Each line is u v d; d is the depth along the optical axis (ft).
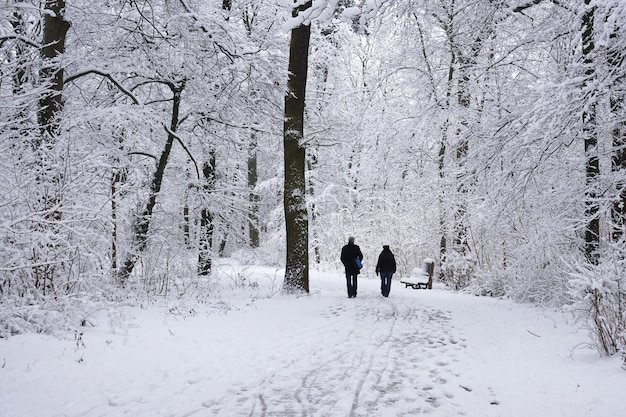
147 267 33.27
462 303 38.34
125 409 13.28
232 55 37.11
